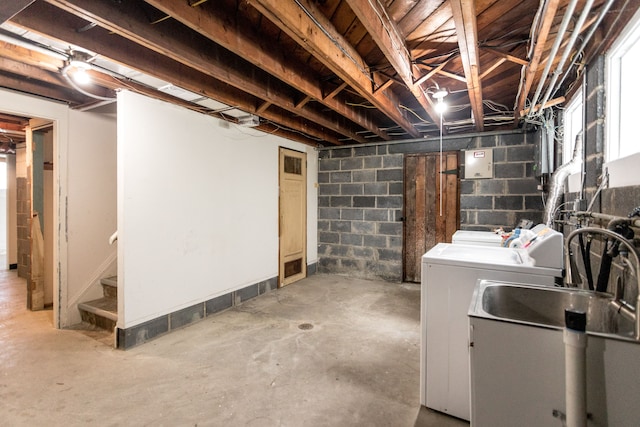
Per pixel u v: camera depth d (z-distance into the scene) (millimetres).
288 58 2355
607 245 1533
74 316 3184
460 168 4352
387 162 4832
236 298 3768
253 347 2682
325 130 4469
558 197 2643
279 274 4508
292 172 4785
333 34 1973
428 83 2801
